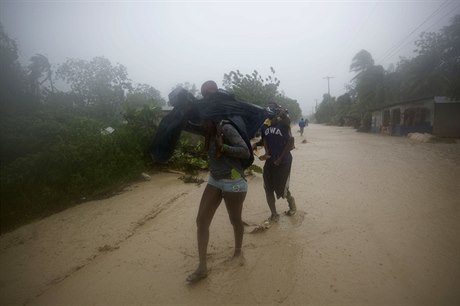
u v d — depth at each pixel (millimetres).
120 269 3498
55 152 6242
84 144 6770
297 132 31188
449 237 3971
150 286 3148
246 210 5258
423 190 6223
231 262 3516
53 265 3666
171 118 3229
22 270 3604
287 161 4500
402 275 3139
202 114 3086
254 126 3240
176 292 3025
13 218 5211
